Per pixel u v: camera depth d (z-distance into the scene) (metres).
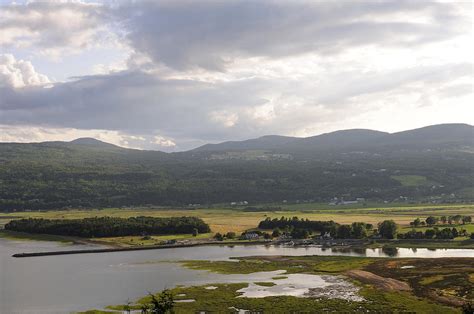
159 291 167.00
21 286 179.12
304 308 143.12
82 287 175.62
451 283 167.12
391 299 150.88
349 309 141.38
